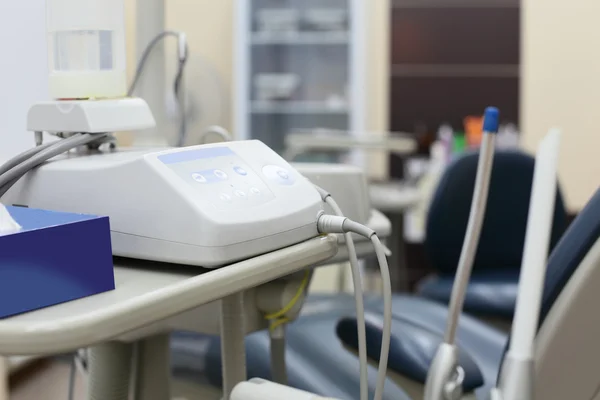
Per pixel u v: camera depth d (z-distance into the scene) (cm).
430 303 170
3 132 107
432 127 457
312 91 477
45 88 113
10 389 274
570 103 446
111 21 85
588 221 77
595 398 79
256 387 74
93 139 79
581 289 76
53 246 54
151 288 58
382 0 454
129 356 107
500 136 446
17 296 51
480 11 449
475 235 77
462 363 104
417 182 407
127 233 66
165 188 64
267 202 70
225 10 452
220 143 75
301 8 470
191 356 127
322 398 70
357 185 100
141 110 84
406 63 457
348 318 118
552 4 443
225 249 63
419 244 445
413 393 109
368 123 450
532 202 76
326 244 75
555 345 77
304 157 399
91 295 56
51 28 84
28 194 73
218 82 208
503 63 450
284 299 90
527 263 76
